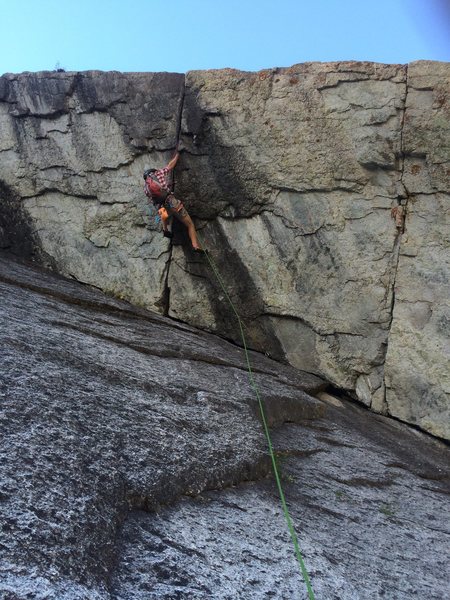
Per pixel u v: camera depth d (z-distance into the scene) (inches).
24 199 327.9
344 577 116.3
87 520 98.1
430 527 165.8
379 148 258.5
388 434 251.6
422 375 258.5
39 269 316.8
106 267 312.3
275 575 107.2
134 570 95.9
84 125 310.5
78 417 128.6
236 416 177.0
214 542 112.7
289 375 266.5
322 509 152.2
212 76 285.6
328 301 275.4
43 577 81.6
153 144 296.8
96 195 312.2
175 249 301.1
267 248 284.5
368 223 266.5
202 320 298.4
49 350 159.9
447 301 254.7
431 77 250.7
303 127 271.4
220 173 287.7
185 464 132.8
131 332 231.8
